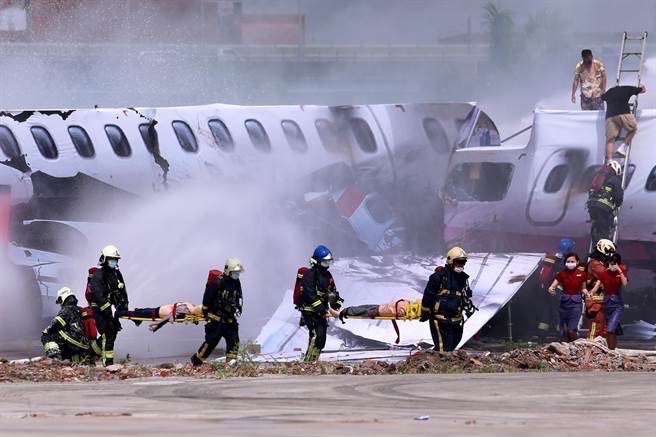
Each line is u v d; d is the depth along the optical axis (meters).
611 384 38.53
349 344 66.94
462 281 54.00
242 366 48.78
